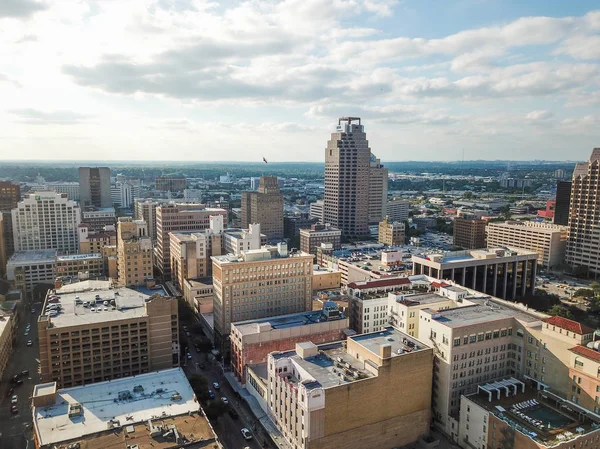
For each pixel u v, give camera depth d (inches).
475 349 6683.1
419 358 6318.9
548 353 6427.2
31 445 6176.2
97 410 5575.8
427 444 6323.8
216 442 4847.4
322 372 6136.8
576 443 5211.6
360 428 5949.8
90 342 7160.4
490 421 5792.3
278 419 6402.6
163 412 5541.3
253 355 7775.6
